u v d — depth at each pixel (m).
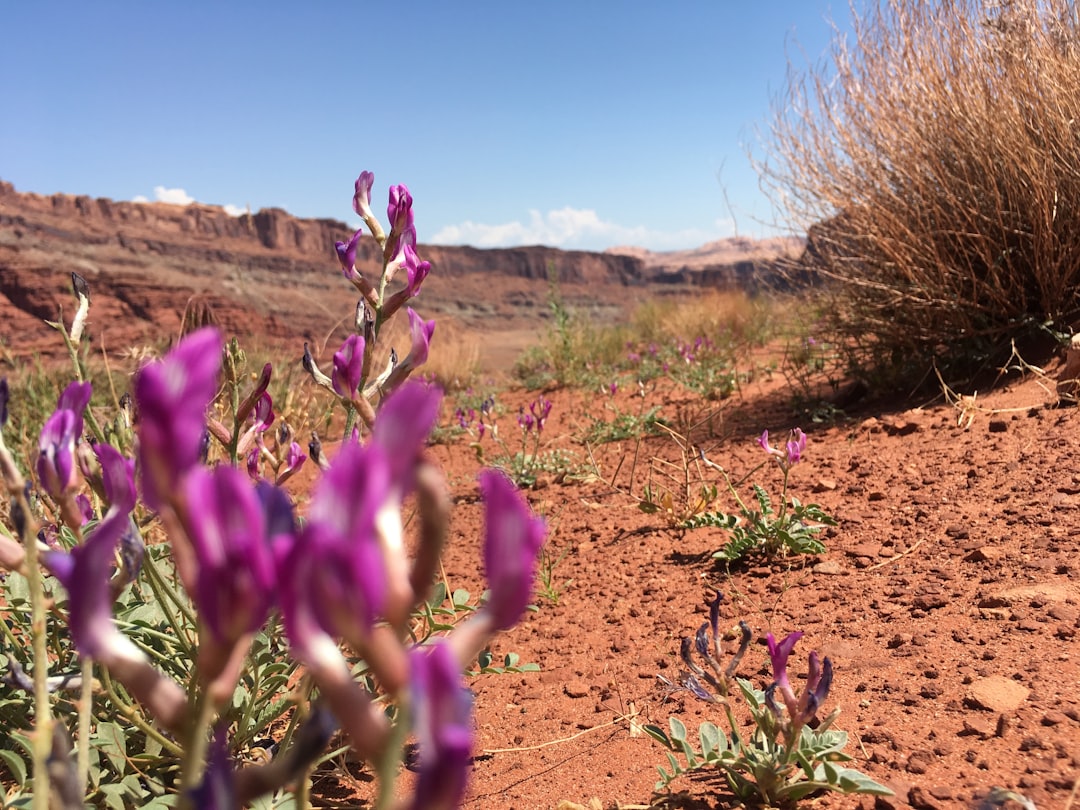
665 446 5.21
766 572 2.97
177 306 66.31
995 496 3.17
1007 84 4.67
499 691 2.46
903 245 4.84
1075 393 3.93
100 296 64.25
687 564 3.22
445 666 0.53
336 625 0.54
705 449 4.87
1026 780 1.56
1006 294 4.71
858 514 3.31
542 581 3.28
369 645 0.55
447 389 10.45
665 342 11.21
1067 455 3.37
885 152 5.13
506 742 2.14
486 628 0.59
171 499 0.54
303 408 3.78
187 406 0.54
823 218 5.48
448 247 141.75
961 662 2.08
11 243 95.00
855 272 5.37
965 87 4.76
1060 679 1.91
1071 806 1.47
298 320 69.69
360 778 2.03
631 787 1.82
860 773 1.56
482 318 121.62
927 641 2.22
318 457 1.48
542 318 126.06
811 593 2.71
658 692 2.27
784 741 1.69
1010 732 1.74
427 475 0.59
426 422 0.55
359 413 1.37
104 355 2.41
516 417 7.52
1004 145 4.59
